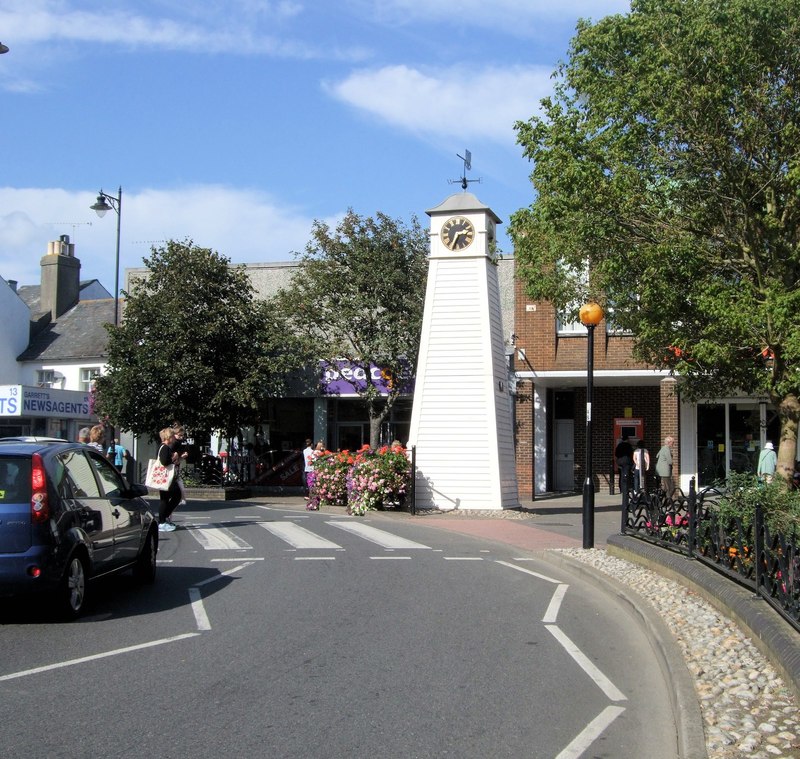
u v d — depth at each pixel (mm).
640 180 13523
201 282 30719
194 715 6195
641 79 13281
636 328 14992
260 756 5410
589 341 15258
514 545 16328
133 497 11406
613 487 29500
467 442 22688
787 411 12984
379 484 22359
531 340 27906
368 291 31719
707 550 10711
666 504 12656
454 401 22797
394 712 6320
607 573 12328
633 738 5879
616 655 8133
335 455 24891
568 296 16391
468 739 5785
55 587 9000
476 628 9125
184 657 7820
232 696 6652
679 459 26891
